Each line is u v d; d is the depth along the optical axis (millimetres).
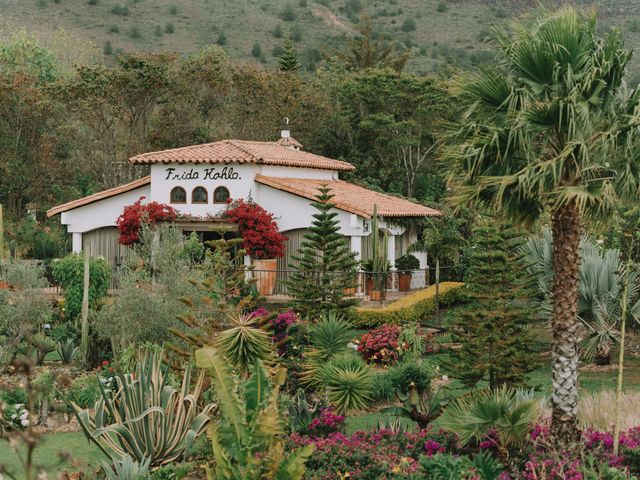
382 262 31734
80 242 37781
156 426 12820
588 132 12062
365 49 76000
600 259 20297
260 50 120562
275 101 54062
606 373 20438
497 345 17219
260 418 8227
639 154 12078
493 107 12758
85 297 20969
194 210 35312
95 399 16406
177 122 52469
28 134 51938
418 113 55750
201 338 14031
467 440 11320
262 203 34594
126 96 50875
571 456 11031
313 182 37562
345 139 57250
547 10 12492
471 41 132375
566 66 12164
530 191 12047
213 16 136125
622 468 10664
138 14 135125
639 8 121812
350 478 10883
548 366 21484
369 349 22312
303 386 17484
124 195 37156
